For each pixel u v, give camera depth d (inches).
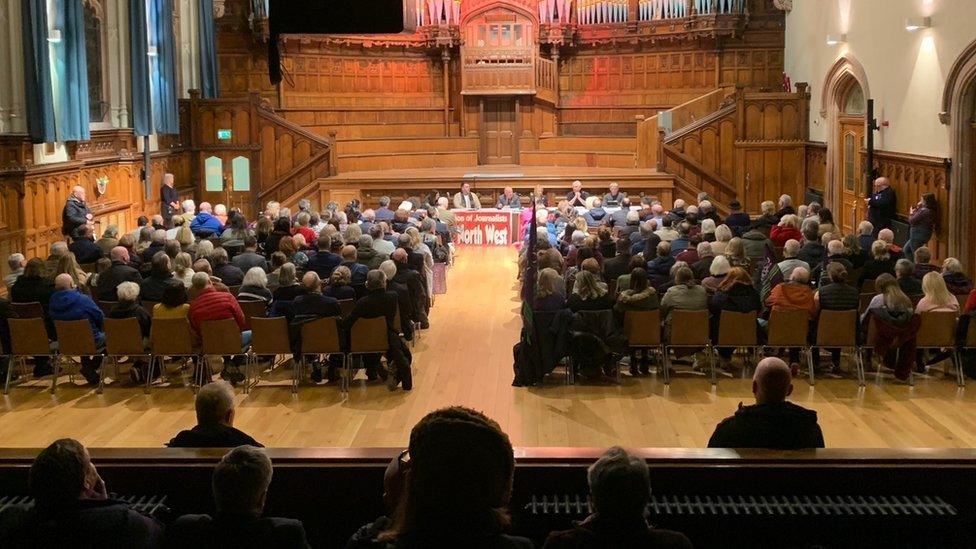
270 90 945.5
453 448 103.1
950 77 558.3
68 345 394.6
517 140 986.7
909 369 393.4
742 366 433.1
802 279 402.0
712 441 215.2
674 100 959.0
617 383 408.5
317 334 391.2
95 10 721.6
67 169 640.4
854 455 188.7
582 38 986.7
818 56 807.1
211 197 847.7
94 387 406.6
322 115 957.8
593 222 690.8
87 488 161.2
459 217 788.0
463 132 992.9
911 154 624.7
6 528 157.8
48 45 592.1
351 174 882.8
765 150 836.0
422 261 490.3
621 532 139.2
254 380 415.2
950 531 185.2
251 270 432.5
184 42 888.3
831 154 771.4
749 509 181.8
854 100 751.7
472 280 637.9
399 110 994.7
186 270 444.1
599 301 402.6
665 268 462.9
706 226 534.6
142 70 735.1
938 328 390.3
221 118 839.1
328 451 195.9
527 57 962.1
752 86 933.2
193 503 193.5
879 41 676.1
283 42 931.3
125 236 490.0
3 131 579.2
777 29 922.7
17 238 578.6
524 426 354.6
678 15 938.7
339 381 414.3
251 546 148.9
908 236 611.5
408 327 434.6
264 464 152.5
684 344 402.0
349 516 194.4
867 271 452.1
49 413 371.9
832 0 772.6
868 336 396.2
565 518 184.2
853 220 738.8
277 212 634.8
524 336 401.7
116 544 152.4
